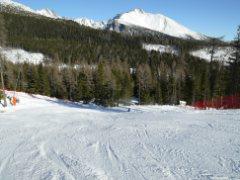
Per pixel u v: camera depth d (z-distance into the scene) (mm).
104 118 25641
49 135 17172
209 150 12250
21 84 70438
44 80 70688
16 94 50844
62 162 11516
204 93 69812
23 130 19250
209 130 16453
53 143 14891
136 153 12312
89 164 11117
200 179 9141
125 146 13602
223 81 63406
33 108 37000
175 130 16844
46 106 40812
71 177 9812
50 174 10188
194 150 12336
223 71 65125
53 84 71125
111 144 14109
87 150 13203
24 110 34219
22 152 13305
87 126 20406
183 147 12883
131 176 9680
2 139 16406
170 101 70500
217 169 9945
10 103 38406
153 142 14102
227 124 18391
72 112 32719
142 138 15141
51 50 167750
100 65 66000
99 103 62906
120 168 10508
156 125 18797
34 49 167500
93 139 15477
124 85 68500
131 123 20391
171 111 29156
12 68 72875
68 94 68812
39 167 11023
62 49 172000
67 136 16656
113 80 64250
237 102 48750
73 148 13672
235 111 26203
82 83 65625
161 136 15398
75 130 18766
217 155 11500
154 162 10992
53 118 26016
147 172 9969
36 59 159125
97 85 63906
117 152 12617
